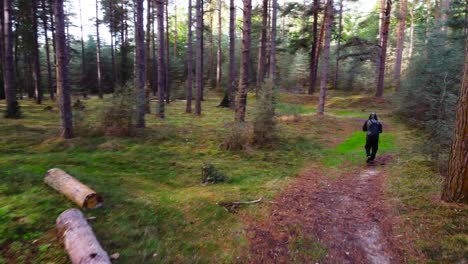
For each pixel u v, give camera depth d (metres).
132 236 4.95
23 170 7.61
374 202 6.54
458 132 5.46
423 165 8.62
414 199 6.18
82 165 8.90
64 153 10.18
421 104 16.67
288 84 37.88
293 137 13.83
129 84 13.65
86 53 47.62
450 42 17.34
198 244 4.87
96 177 7.84
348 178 8.48
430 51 16.84
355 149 12.17
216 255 4.60
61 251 4.38
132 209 5.82
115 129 12.82
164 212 5.80
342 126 17.66
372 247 4.82
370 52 28.59
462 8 22.36
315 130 16.17
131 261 4.34
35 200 5.90
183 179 8.19
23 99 32.12
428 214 5.38
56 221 5.11
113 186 7.11
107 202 6.02
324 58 20.05
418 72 17.31
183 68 46.66
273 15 22.84
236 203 6.22
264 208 6.03
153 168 9.09
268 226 5.37
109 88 47.91
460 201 5.48
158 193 6.91
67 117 11.74
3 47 24.80
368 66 36.38
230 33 23.38
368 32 47.75
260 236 5.08
